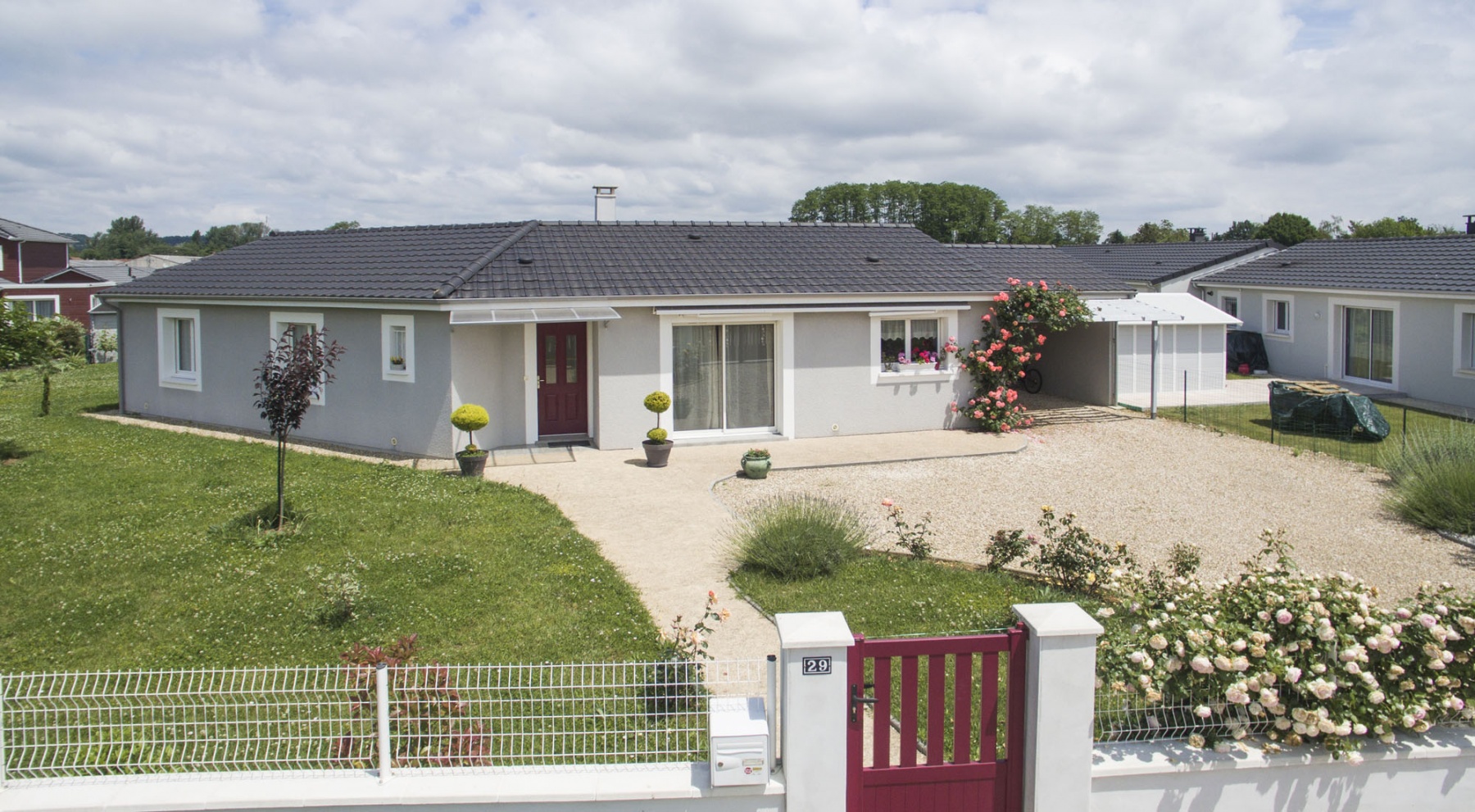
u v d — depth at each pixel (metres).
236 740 6.84
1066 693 6.02
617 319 18.81
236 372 21.58
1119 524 14.95
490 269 19.23
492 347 19.19
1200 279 35.59
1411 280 26.70
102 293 23.70
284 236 26.08
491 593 11.02
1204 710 6.12
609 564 12.09
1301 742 6.38
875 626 9.98
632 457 18.78
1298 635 6.46
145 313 23.34
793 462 18.38
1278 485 17.28
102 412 24.56
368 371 19.34
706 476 17.22
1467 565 13.07
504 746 7.35
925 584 11.50
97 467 17.06
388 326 18.89
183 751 6.96
